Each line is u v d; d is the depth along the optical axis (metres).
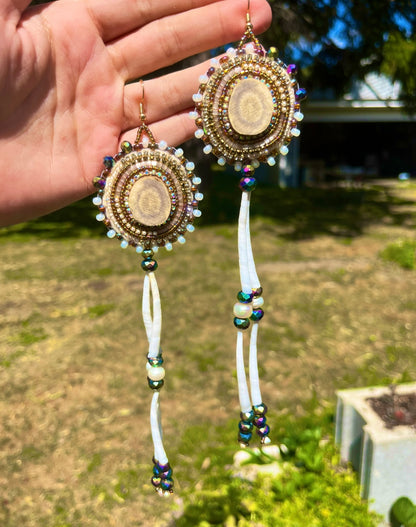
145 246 0.16
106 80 0.18
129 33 0.18
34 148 0.18
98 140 0.18
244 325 0.16
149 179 0.16
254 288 0.17
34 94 0.17
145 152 0.16
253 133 0.16
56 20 0.17
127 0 0.17
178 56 0.18
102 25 0.17
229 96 0.16
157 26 0.18
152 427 0.17
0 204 0.18
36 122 0.17
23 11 0.17
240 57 0.16
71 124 0.18
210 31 0.17
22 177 0.18
